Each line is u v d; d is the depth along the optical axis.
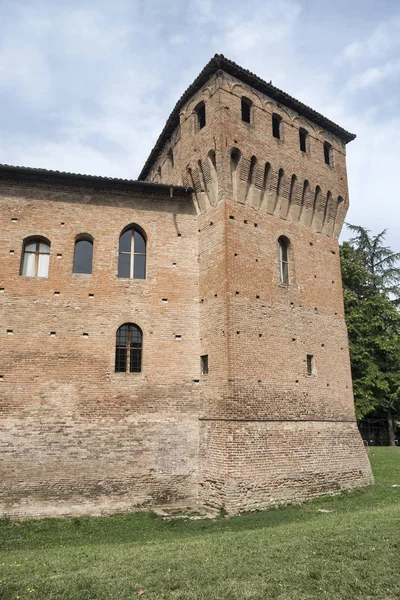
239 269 21.03
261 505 18.38
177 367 21.11
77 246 21.55
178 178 25.03
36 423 18.80
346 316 40.59
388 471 27.48
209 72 22.78
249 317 20.77
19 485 18.02
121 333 20.98
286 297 22.62
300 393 21.70
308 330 23.20
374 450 38.00
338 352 24.58
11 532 16.03
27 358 19.38
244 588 9.04
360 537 11.95
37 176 21.09
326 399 22.91
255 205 22.53
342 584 9.17
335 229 26.66
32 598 8.82
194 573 9.79
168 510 18.62
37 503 18.00
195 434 20.55
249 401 19.67
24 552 13.12
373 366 40.03
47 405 19.09
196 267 22.69
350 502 19.50
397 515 14.77
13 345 19.36
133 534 15.51
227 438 18.69
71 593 9.01
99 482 18.83
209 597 8.72
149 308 21.47
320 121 26.56
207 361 21.05
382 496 20.59
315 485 20.48
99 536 15.47
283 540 12.10
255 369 20.30
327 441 22.02
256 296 21.34
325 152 27.64
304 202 24.95
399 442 48.16
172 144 26.67
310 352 22.94
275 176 23.38
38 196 21.23
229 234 21.09
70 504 18.28
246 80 23.23
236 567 10.07
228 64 22.28
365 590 8.95
